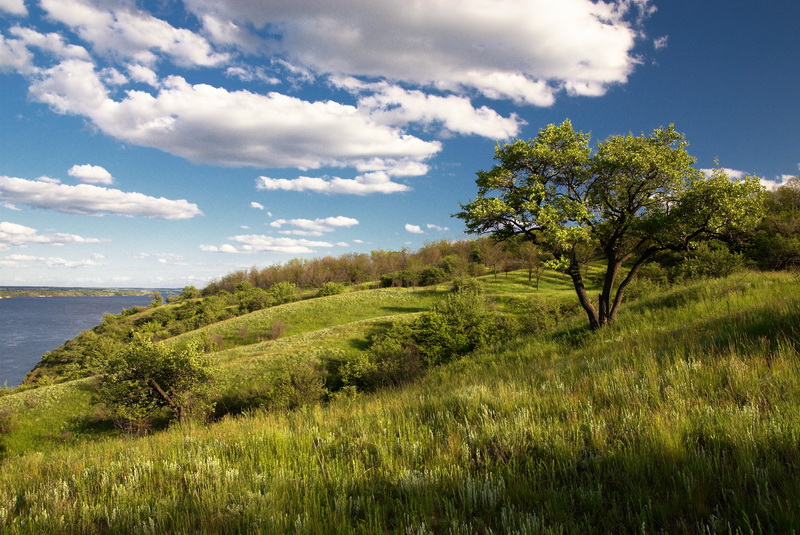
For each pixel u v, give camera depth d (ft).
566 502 9.20
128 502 12.71
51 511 12.78
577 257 50.49
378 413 21.03
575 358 32.60
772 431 11.00
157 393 87.92
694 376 17.70
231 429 23.07
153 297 445.37
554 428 14.10
